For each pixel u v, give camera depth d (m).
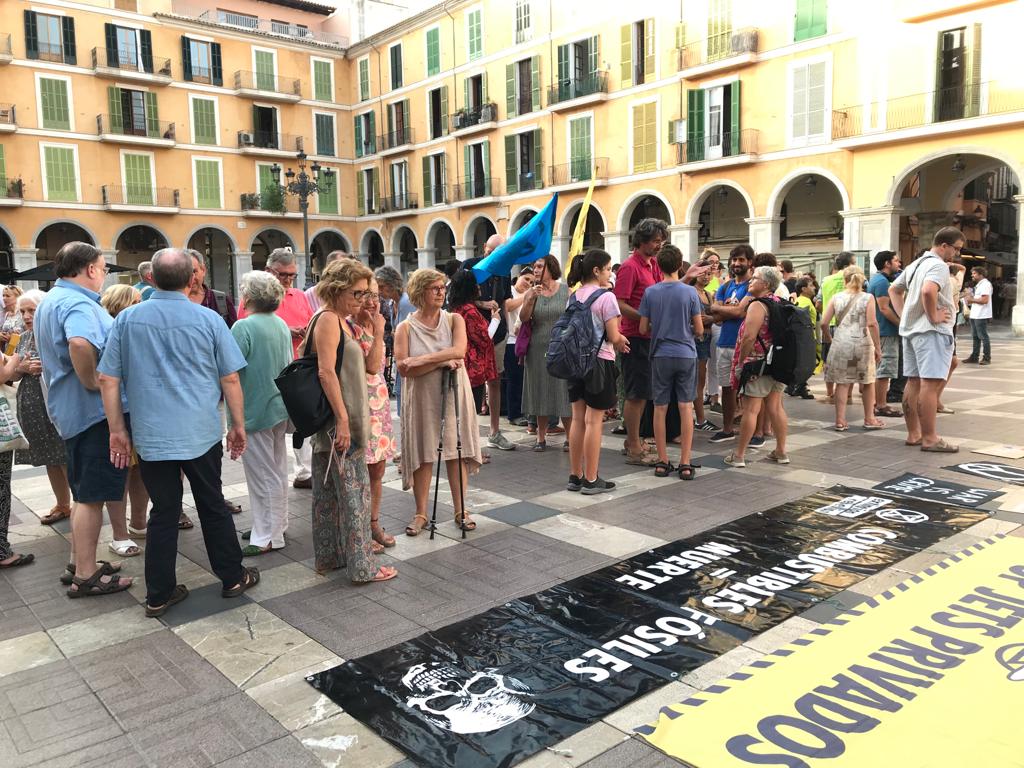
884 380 8.27
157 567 3.64
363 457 4.00
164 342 3.57
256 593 3.91
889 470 5.79
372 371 4.34
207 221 33.19
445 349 4.64
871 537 4.32
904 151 19.69
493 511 5.15
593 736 2.57
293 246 35.81
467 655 3.14
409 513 5.23
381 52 35.12
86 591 3.96
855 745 2.41
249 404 4.40
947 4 18.19
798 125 21.58
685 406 5.75
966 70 18.50
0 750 2.62
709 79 23.34
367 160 36.41
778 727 2.53
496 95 30.14
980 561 3.87
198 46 32.62
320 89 36.09
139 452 3.56
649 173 25.27
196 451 3.63
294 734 2.64
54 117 29.44
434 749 2.52
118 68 30.44
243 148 33.66
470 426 4.70
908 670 2.85
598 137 26.83
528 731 2.60
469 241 32.16
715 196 27.09
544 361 6.83
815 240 24.44
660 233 6.38
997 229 31.05
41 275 16.14
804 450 6.62
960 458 6.10
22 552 4.71
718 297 7.97
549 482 5.89
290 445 7.85
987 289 13.26
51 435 5.05
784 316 5.86
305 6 37.94
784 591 3.63
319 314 3.91
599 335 5.25
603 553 4.25
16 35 28.58
